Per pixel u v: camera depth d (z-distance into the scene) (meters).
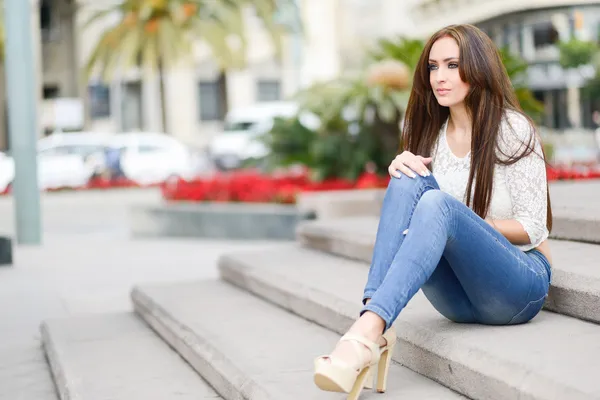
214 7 37.97
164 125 38.78
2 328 8.20
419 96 4.78
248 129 37.28
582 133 26.45
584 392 3.41
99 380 5.56
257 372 4.84
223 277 8.22
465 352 4.19
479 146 4.52
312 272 6.83
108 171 30.67
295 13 44.19
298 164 16.44
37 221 15.72
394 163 4.42
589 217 6.07
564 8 26.97
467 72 4.47
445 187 4.71
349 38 63.41
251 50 53.53
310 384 4.57
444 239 4.06
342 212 14.40
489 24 31.36
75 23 50.03
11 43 15.20
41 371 6.57
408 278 4.00
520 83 14.25
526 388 3.67
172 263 12.60
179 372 5.71
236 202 16.12
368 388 4.24
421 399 4.16
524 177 4.47
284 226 14.78
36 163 15.65
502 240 4.28
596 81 26.31
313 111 16.08
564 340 4.21
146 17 37.09
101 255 13.88
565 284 4.77
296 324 6.05
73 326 7.38
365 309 4.00
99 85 51.12
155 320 6.90
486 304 4.40
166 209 16.38
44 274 11.74
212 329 5.99
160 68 38.41
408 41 15.59
